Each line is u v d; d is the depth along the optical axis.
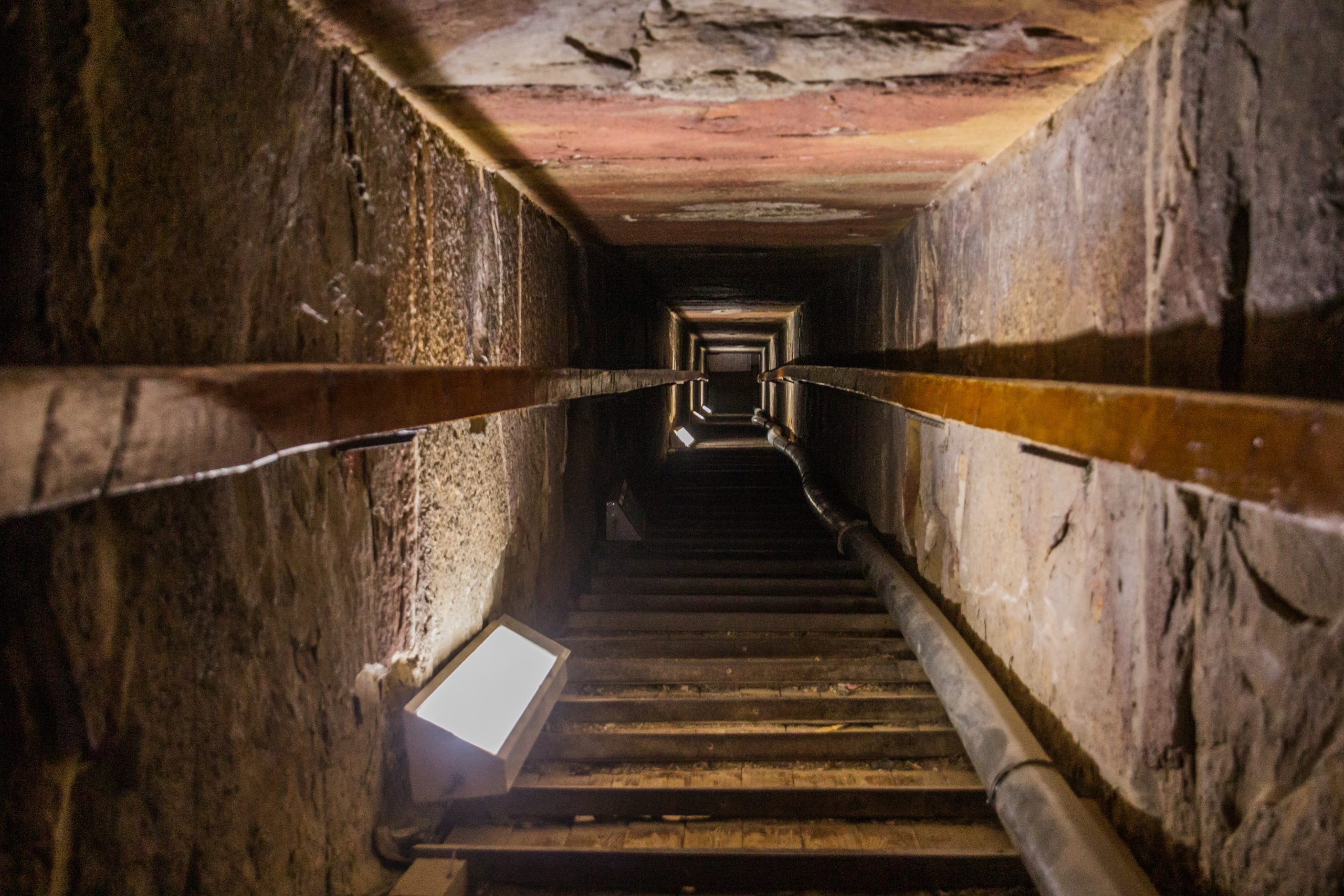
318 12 1.83
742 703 3.54
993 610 3.21
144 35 1.34
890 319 5.45
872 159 3.28
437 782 2.47
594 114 2.60
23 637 1.14
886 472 5.50
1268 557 1.60
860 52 2.11
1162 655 1.97
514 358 3.71
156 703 1.40
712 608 4.97
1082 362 2.40
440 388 2.24
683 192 3.93
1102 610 2.27
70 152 1.19
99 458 1.04
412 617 2.51
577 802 2.88
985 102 2.52
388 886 2.25
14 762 1.13
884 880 2.52
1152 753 2.02
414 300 2.50
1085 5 1.85
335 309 1.99
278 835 1.79
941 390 3.26
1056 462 2.58
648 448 9.33
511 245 3.67
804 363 10.34
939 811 2.83
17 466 0.91
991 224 3.27
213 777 1.56
